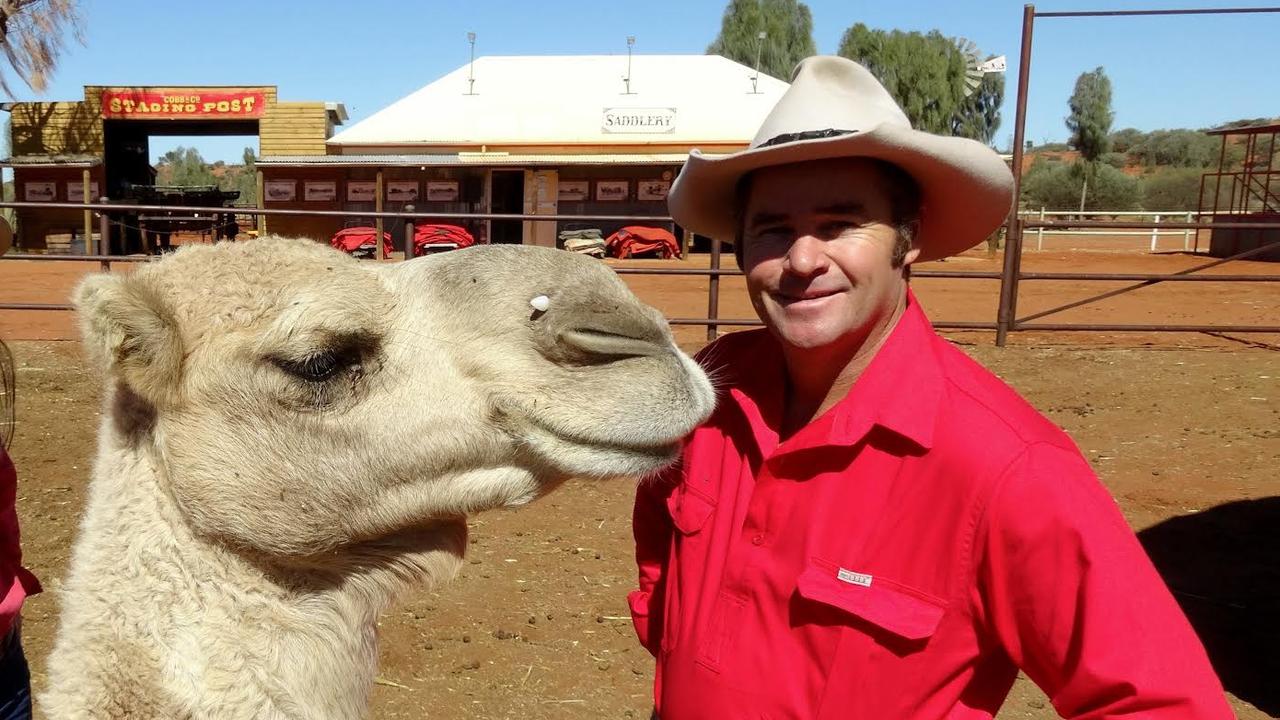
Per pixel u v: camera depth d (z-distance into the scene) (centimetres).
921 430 180
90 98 2920
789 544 193
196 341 215
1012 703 450
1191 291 1792
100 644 210
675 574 223
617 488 733
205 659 211
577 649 490
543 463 217
